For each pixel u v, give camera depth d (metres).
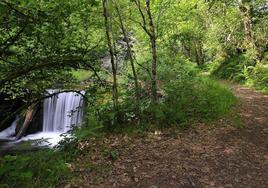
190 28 15.68
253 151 6.89
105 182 5.41
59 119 14.70
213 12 24.89
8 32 5.62
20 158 5.42
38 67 5.92
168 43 14.31
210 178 5.59
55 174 5.51
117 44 10.58
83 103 13.95
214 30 25.69
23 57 6.00
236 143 7.41
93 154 6.76
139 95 9.30
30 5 5.15
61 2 5.72
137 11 9.99
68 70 6.66
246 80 18.88
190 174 5.74
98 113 8.61
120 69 12.55
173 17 11.23
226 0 22.89
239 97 13.68
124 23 9.89
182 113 9.03
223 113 9.81
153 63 9.24
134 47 12.86
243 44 23.61
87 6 6.71
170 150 6.99
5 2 4.84
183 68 13.18
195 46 29.88
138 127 8.41
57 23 5.87
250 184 5.35
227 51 25.89
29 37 6.00
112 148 7.11
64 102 14.65
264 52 20.64
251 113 10.45
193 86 11.45
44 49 6.19
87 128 7.83
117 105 8.60
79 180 5.41
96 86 8.09
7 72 5.91
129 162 6.32
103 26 8.32
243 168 6.00
